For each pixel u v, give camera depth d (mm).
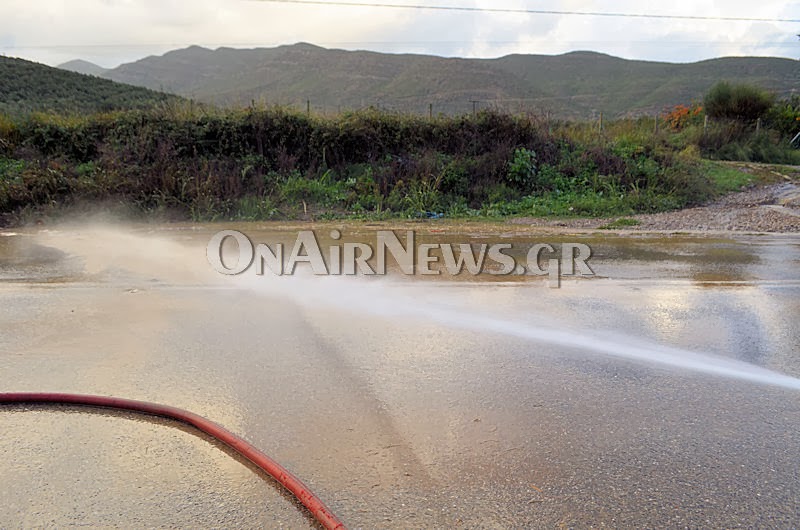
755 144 21641
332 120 13836
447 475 2676
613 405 3363
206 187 11094
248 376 3697
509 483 2621
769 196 13500
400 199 11906
